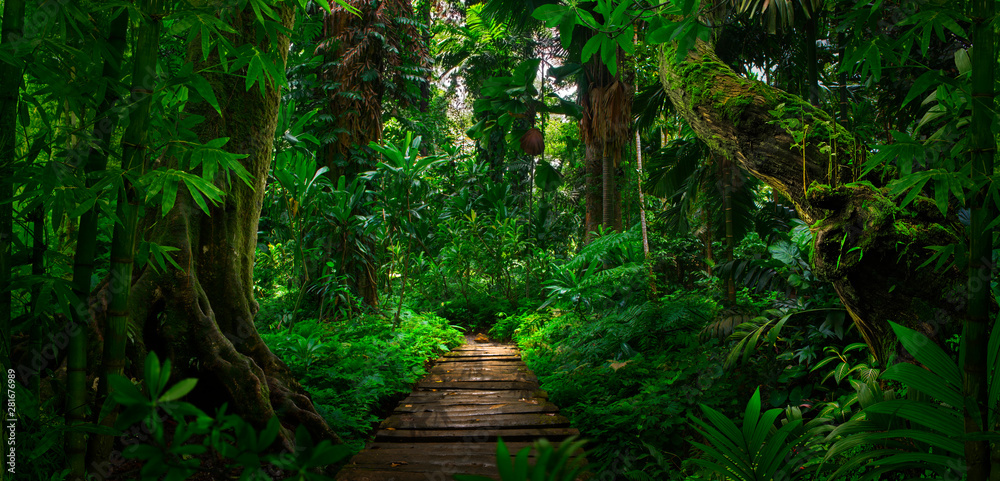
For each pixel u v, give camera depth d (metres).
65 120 2.04
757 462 1.57
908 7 1.41
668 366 4.07
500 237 9.39
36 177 1.31
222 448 0.61
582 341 5.34
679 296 5.38
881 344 2.63
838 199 2.52
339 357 4.53
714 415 1.63
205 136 3.04
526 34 11.81
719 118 3.27
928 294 2.28
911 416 1.34
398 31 7.69
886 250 2.33
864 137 2.61
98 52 1.50
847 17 1.56
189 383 0.57
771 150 2.99
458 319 8.80
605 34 1.81
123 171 1.36
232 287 3.06
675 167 7.44
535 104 8.57
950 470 1.38
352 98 7.13
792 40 5.30
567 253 11.93
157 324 2.74
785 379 3.17
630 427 3.33
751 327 3.45
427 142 11.71
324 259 6.86
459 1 13.27
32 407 1.55
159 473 0.59
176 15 1.43
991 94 1.13
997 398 1.19
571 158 13.57
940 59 3.33
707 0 3.39
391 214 6.98
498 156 14.30
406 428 3.42
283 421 2.89
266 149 3.40
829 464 1.68
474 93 14.98
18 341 2.31
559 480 0.59
